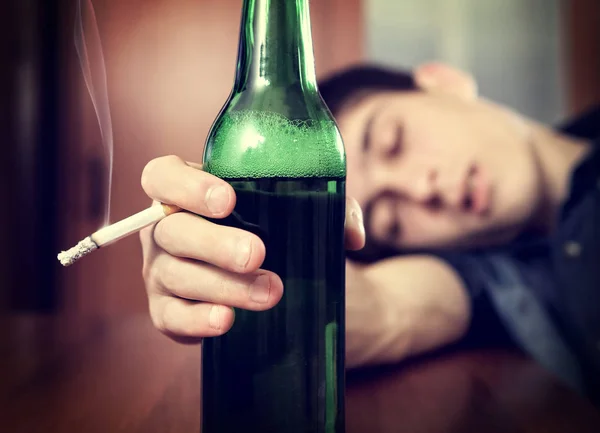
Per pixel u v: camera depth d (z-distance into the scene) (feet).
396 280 3.54
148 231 1.68
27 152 5.91
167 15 5.68
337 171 1.37
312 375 1.27
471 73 5.58
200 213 1.31
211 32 5.72
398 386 2.48
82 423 1.96
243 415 1.29
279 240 1.28
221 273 1.29
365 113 4.07
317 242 1.30
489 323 3.57
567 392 2.35
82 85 5.92
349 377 2.65
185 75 5.71
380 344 2.98
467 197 4.12
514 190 4.26
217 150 1.38
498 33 5.55
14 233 5.92
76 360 2.84
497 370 2.76
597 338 3.76
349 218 1.73
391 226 4.04
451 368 2.82
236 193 1.32
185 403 2.18
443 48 5.59
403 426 1.94
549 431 1.90
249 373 1.29
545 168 4.51
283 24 1.38
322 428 1.29
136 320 3.84
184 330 1.40
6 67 5.90
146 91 5.69
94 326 3.66
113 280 5.84
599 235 3.94
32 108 5.92
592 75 5.49
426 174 4.04
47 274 5.91
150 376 2.57
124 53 5.65
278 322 1.27
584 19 5.47
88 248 1.33
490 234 4.21
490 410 2.13
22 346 3.15
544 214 4.41
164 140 5.72
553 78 5.54
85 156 5.88
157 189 1.36
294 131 1.32
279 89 1.37
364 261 4.02
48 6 5.90
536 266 4.15
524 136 4.51
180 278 1.37
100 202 5.84
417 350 3.22
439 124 4.13
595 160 4.04
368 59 5.55
